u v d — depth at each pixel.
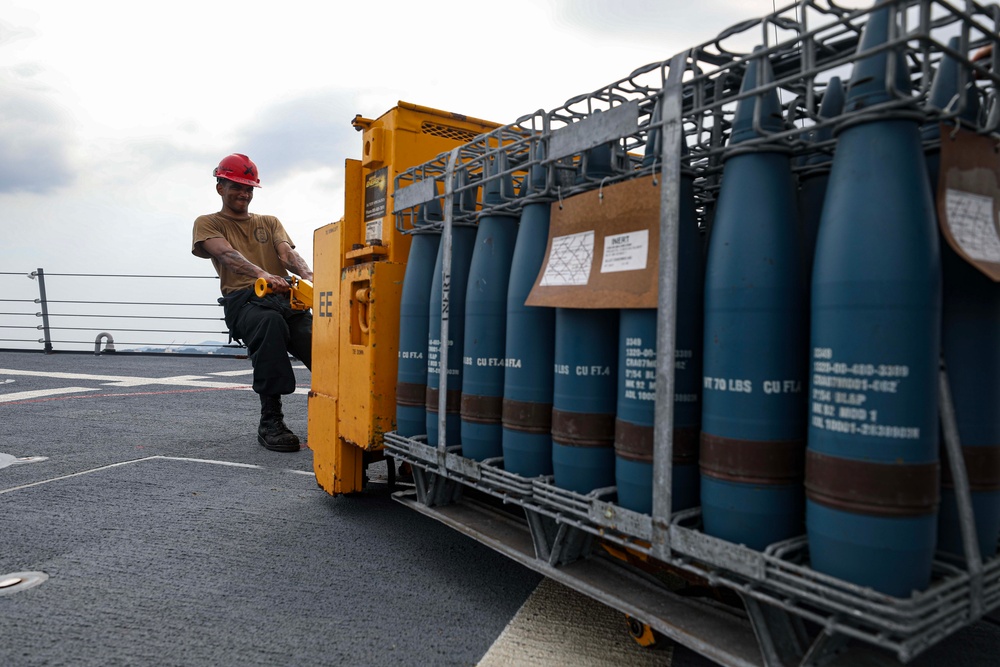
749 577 1.38
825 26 1.32
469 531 2.38
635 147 2.17
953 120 1.35
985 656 1.93
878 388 1.21
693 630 1.59
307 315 4.99
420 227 2.72
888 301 1.20
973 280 1.35
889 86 1.21
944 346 1.37
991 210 1.38
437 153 3.14
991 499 1.38
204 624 2.09
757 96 1.41
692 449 1.65
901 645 1.15
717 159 1.89
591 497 1.78
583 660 1.89
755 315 1.42
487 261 2.30
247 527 3.06
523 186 2.29
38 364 10.80
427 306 2.70
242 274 4.88
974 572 1.31
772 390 1.42
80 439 5.01
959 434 1.37
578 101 1.98
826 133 1.62
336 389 3.30
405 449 2.69
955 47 1.42
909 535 1.19
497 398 2.27
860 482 1.22
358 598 2.31
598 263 1.79
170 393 7.68
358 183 3.31
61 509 3.25
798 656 1.46
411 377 2.71
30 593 2.29
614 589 1.84
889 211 1.22
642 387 1.67
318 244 3.62
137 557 2.65
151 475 3.97
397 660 1.89
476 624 2.12
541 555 2.08
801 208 1.63
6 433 5.18
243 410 6.59
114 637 1.99
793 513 1.43
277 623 2.11
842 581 1.24
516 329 2.10
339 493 3.35
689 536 1.50
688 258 1.65
